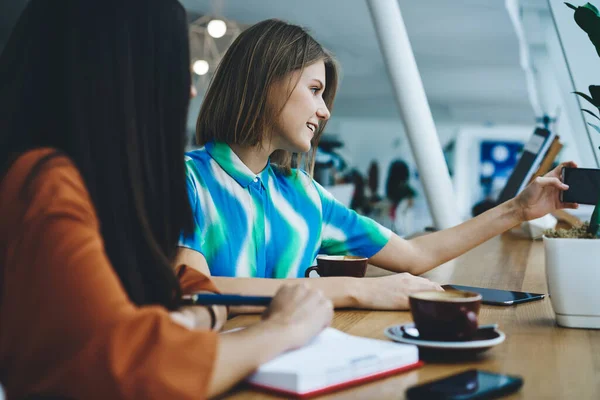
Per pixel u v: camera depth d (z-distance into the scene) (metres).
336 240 1.70
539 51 6.80
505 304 1.31
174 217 0.91
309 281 1.28
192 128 8.55
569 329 1.10
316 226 1.63
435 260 1.70
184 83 0.87
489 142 15.25
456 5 7.08
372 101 14.79
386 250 1.69
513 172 3.13
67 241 0.65
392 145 16.25
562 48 2.58
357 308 1.27
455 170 15.32
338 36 9.09
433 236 1.72
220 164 1.51
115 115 0.80
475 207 4.77
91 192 0.77
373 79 12.54
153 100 0.85
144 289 0.84
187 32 0.88
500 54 9.83
